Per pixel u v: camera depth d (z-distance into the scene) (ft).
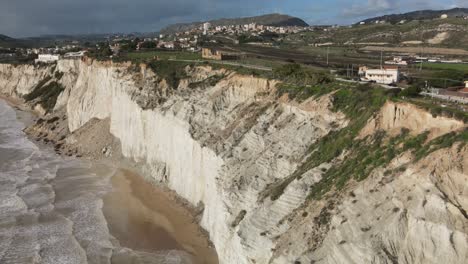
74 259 129.90
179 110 189.37
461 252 71.26
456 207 74.84
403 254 76.54
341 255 82.23
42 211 162.91
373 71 158.20
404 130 96.63
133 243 139.33
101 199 175.11
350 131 111.04
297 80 154.10
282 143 128.47
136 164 214.69
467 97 107.96
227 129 160.25
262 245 100.27
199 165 161.58
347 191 92.48
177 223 153.07
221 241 123.03
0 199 173.47
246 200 120.88
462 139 82.79
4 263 127.13
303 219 96.32
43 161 229.86
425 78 153.89
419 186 80.74
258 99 162.09
